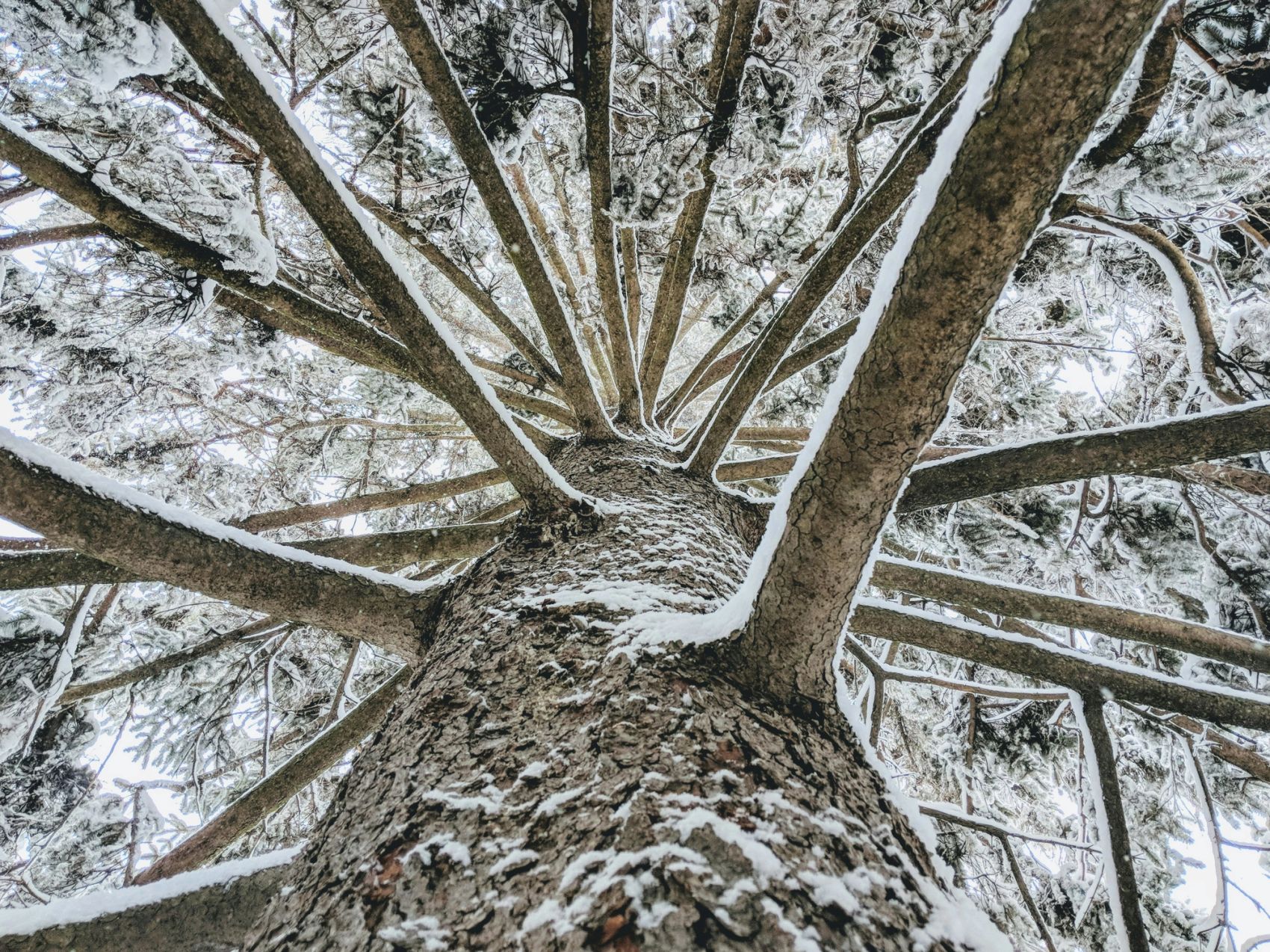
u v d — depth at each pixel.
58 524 1.24
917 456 0.88
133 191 1.76
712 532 1.88
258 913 1.23
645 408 3.52
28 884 2.75
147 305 2.22
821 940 0.67
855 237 2.03
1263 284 2.88
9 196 2.16
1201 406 2.67
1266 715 1.86
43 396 2.82
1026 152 0.62
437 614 1.58
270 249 1.96
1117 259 3.24
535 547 1.63
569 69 2.23
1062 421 4.14
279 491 4.11
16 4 1.54
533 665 1.14
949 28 2.47
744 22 2.20
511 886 0.73
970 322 0.75
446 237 3.13
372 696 2.02
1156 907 3.23
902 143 2.26
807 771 0.95
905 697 4.72
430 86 1.93
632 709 0.99
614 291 2.90
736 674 1.11
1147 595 3.34
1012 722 3.49
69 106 2.17
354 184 2.83
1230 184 2.03
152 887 1.21
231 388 3.82
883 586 2.24
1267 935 2.37
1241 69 1.95
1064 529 3.28
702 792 0.83
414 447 4.98
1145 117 1.83
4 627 1.92
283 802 1.94
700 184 2.52
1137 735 3.42
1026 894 2.33
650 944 0.64
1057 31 0.57
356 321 2.22
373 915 0.74
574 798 0.84
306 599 1.51
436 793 0.89
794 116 2.55
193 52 1.26
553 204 4.70
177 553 1.37
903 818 0.99
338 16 2.53
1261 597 2.75
